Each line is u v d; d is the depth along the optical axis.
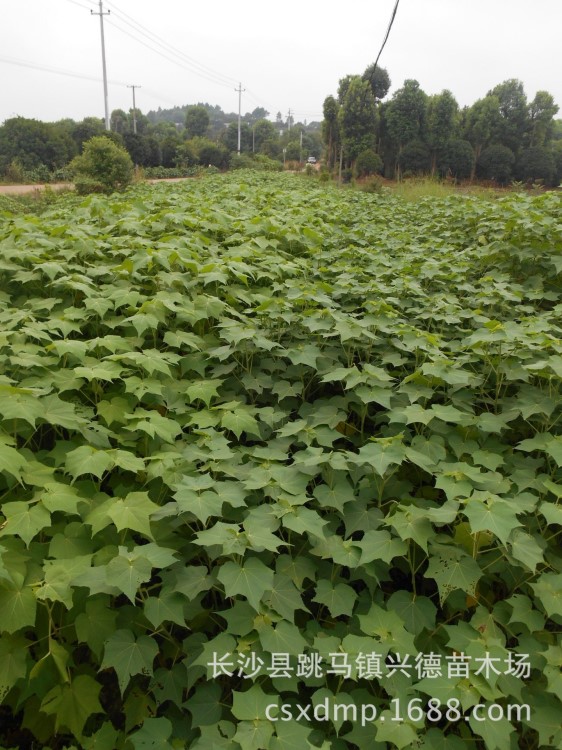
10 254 4.56
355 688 2.31
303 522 2.42
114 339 3.75
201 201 8.62
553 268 6.11
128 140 50.56
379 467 2.64
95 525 2.35
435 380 3.66
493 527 2.27
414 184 22.23
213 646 2.11
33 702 2.19
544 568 2.66
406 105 42.31
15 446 2.76
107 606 2.29
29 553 2.32
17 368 3.28
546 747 2.16
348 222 9.79
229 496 2.53
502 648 2.14
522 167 45.03
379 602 2.60
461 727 2.20
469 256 7.16
